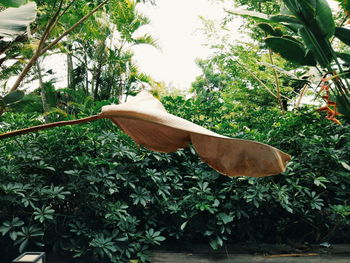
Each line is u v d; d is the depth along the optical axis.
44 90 8.90
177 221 3.27
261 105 7.95
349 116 2.42
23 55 7.38
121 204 3.04
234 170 0.77
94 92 10.94
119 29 9.40
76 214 2.94
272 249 3.31
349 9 2.55
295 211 3.48
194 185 3.47
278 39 2.68
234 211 3.20
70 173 2.86
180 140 0.84
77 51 11.15
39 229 2.58
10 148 3.20
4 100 2.30
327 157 3.55
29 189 2.87
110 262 2.77
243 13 2.69
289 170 3.35
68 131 3.28
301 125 3.92
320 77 2.86
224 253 3.18
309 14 2.41
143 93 0.96
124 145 3.42
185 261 2.93
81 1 7.12
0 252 2.84
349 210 3.17
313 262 2.95
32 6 2.88
